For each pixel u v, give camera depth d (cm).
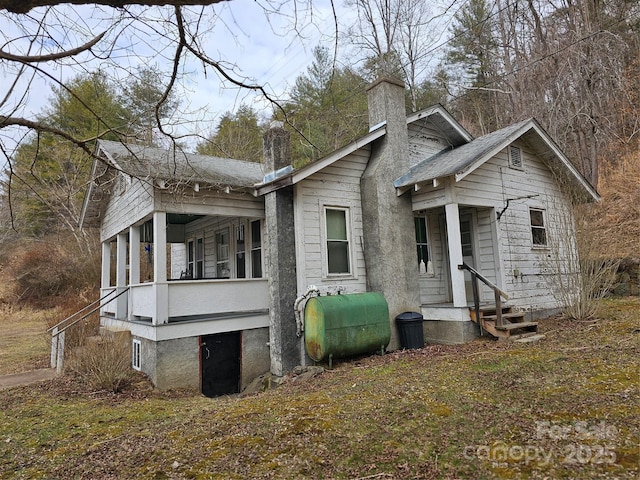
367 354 814
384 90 949
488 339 827
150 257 1800
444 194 878
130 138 503
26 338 1452
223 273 1183
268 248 848
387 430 393
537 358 613
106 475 349
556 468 297
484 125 2459
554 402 425
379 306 803
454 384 522
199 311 813
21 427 509
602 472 287
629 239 1359
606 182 1727
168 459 371
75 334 976
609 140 1817
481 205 927
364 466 326
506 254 964
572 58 1728
